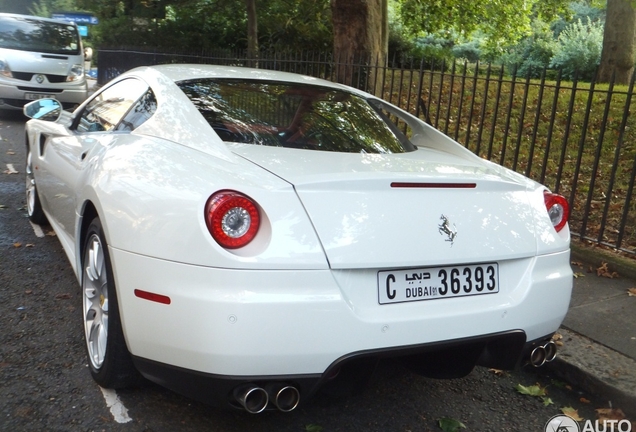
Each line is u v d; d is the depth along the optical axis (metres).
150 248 2.54
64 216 4.17
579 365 3.62
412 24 20.17
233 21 19.62
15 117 13.06
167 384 2.63
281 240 2.42
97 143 3.61
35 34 13.34
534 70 24.14
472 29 20.38
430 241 2.68
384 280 2.60
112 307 2.82
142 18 20.19
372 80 8.69
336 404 3.25
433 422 3.16
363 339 2.51
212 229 2.40
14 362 3.38
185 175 2.64
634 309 4.47
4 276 4.60
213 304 2.36
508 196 3.02
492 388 3.58
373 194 2.65
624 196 7.52
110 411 2.98
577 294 4.73
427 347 2.66
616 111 11.62
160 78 3.58
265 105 3.48
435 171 2.97
